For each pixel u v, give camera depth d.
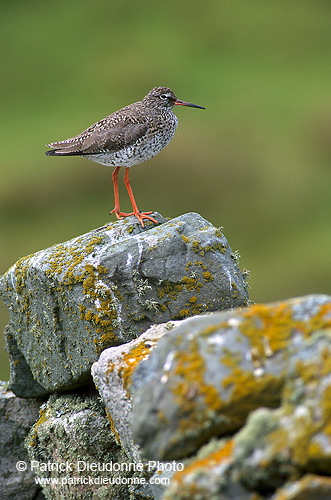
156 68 48.28
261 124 40.34
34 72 49.16
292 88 44.84
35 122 43.28
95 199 34.00
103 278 9.62
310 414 5.16
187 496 5.41
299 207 34.44
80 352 9.85
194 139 37.62
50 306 10.05
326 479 5.05
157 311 9.63
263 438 5.31
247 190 34.88
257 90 44.91
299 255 30.50
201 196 34.00
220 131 39.22
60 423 10.13
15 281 10.70
